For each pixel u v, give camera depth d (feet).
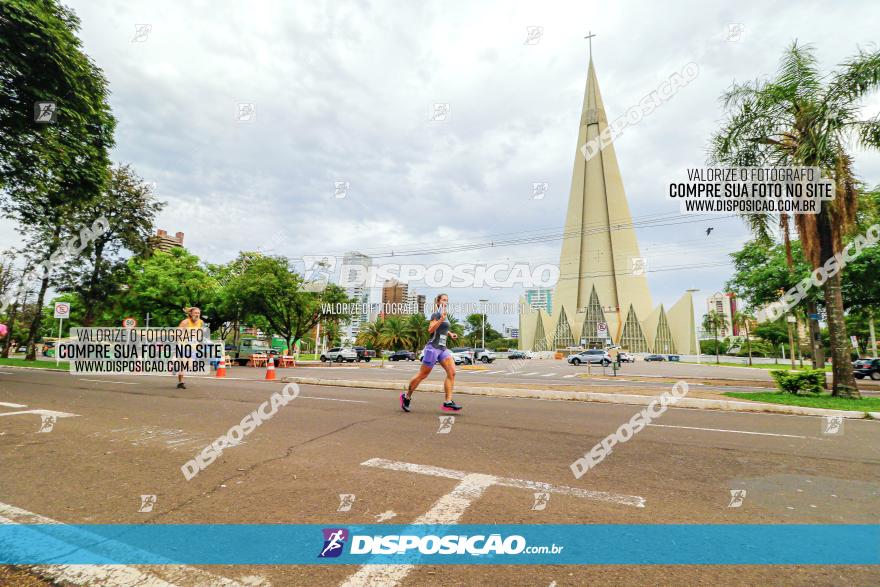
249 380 44.14
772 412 27.30
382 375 60.29
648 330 304.09
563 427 19.98
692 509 10.31
